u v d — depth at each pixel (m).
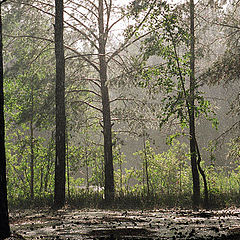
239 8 20.19
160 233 8.32
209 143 18.67
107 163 22.31
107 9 21.83
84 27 22.38
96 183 25.11
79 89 23.97
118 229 8.96
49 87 22.94
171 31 16.59
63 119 17.73
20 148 24.83
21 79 24.05
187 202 16.53
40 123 23.44
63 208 16.25
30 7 21.83
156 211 13.78
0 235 7.86
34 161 24.94
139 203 16.41
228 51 17.59
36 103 23.95
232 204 15.25
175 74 16.30
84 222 10.36
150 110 21.81
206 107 15.62
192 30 18.42
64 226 9.68
